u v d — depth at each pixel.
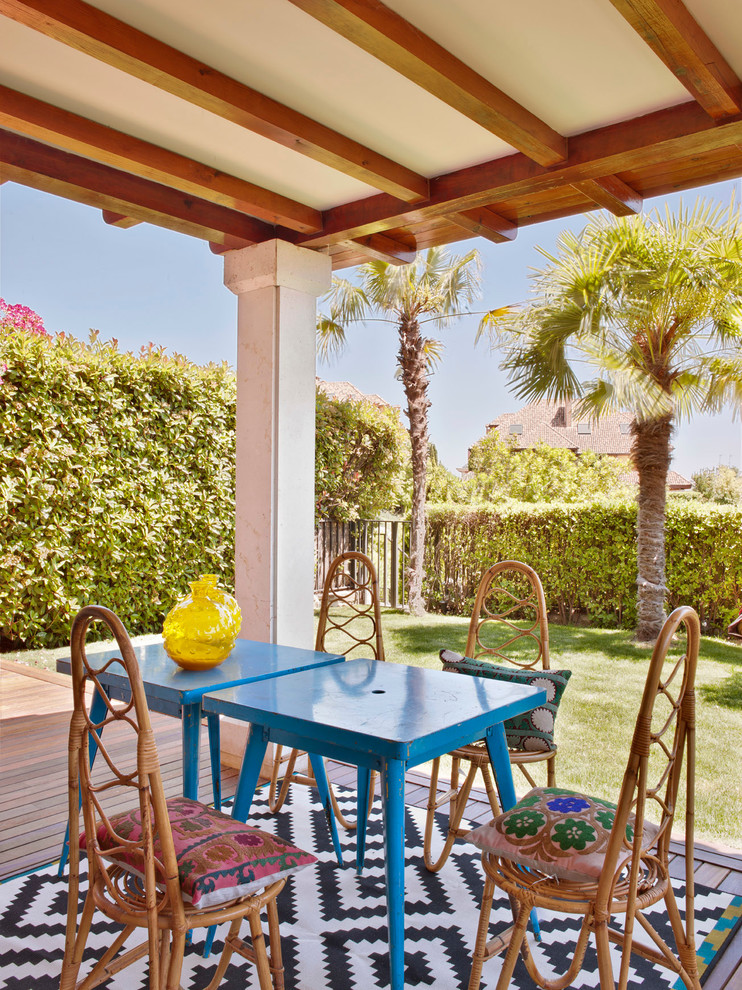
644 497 7.14
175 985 1.50
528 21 1.91
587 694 5.41
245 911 1.60
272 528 3.40
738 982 2.02
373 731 1.78
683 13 1.83
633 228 6.14
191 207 3.19
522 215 3.30
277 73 2.21
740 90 2.16
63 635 6.40
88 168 2.86
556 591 8.30
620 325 6.20
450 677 2.39
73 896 1.69
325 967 2.08
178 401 6.89
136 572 6.66
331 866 2.69
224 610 2.46
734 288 6.05
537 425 24.80
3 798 3.22
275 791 3.34
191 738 2.23
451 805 2.71
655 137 2.37
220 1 1.87
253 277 3.45
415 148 2.70
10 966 2.05
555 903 1.61
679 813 3.34
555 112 2.38
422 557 9.02
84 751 1.60
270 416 3.40
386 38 1.85
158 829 1.48
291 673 2.48
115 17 1.94
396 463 9.82
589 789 3.67
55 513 6.11
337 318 9.66
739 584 7.12
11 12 1.79
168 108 2.45
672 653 6.65
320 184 3.05
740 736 4.48
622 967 1.55
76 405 6.21
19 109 2.35
